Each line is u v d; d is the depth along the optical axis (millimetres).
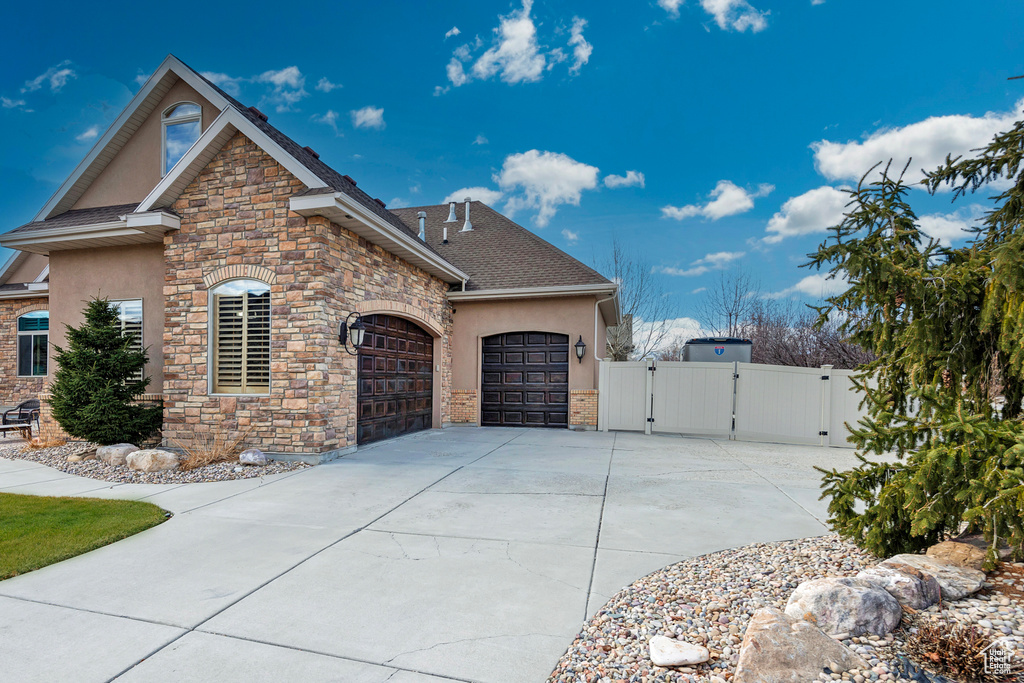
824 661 2412
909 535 3484
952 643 2457
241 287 8797
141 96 10211
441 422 13477
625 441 11195
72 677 2598
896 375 3670
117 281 10031
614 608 3330
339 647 2906
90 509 5531
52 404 8844
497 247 15805
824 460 9047
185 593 3594
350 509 5699
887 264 3039
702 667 2602
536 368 13789
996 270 2799
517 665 2736
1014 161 3430
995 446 2801
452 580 3828
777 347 23844
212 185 8867
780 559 4051
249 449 8203
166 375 8992
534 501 6043
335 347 8734
